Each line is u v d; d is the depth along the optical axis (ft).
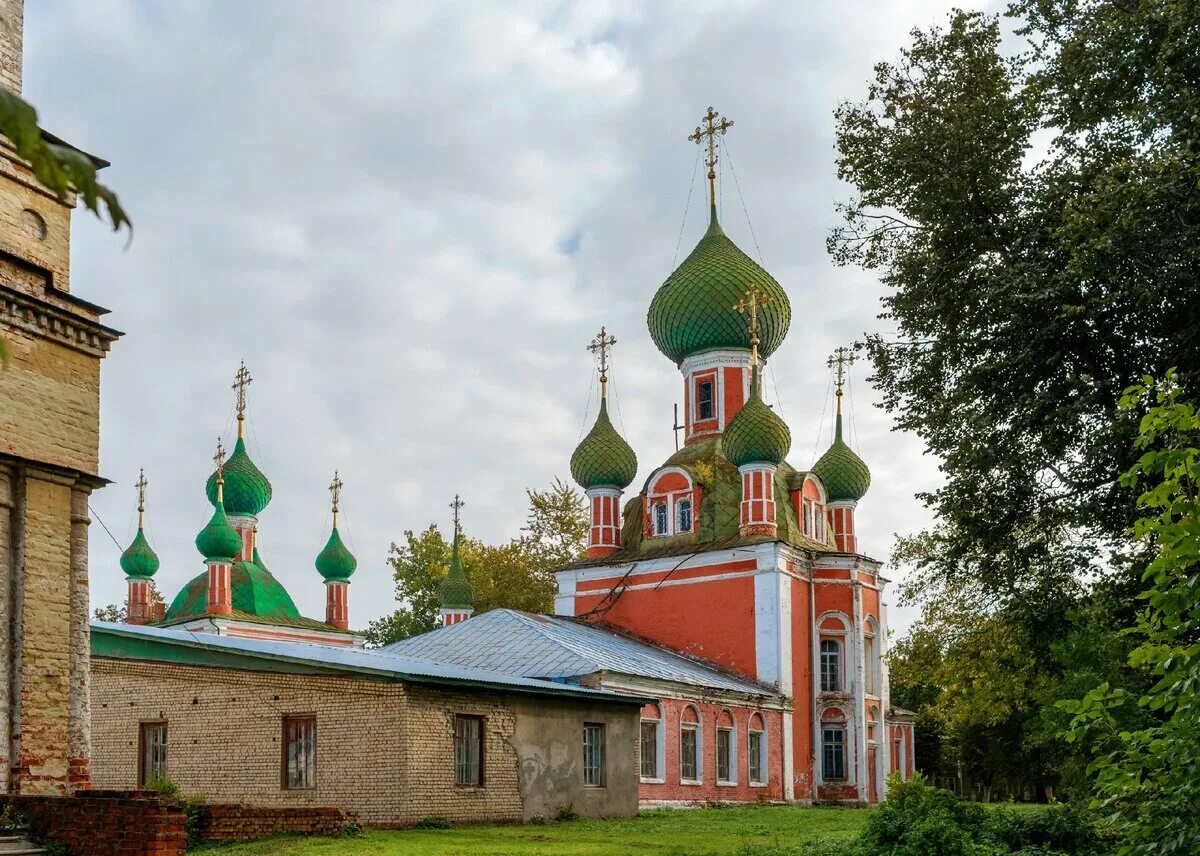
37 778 55.06
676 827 87.56
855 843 61.62
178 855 49.85
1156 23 68.80
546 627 132.67
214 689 84.58
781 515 161.68
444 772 80.38
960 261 78.28
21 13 59.16
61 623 57.26
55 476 57.67
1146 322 70.95
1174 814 35.37
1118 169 68.49
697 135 178.91
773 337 171.42
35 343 57.31
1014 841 64.80
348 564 196.34
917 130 78.84
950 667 144.87
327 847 60.13
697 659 150.82
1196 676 33.73
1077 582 80.84
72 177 14.83
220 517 169.89
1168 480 35.55
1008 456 74.74
